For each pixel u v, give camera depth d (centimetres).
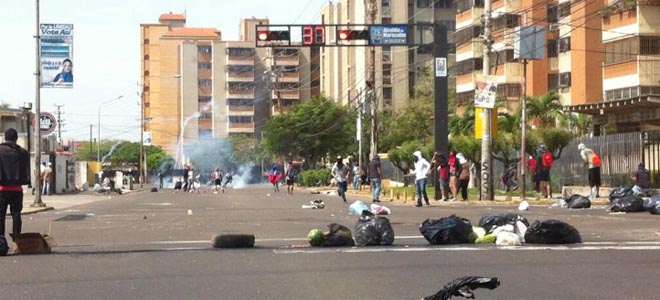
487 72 3116
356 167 5566
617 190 2589
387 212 2270
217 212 2634
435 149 3316
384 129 7762
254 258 1294
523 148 3123
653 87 4391
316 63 11831
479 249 1387
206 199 3941
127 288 1020
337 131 8288
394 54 9544
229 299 947
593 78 5397
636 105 3800
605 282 1049
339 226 1498
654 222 1942
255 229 1891
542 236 1462
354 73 10212
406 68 9544
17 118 6225
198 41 11594
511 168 4047
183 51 11469
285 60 11612
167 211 2783
